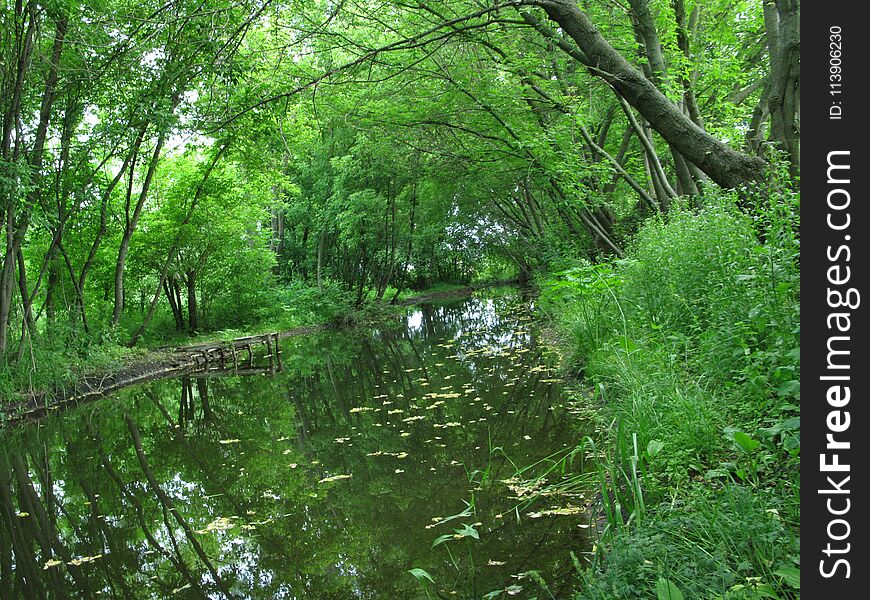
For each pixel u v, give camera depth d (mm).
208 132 5723
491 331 15891
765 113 9578
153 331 18516
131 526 5348
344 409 8977
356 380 11352
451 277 40812
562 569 3570
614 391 5836
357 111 12070
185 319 20656
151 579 4277
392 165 19203
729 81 11930
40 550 4977
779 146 6398
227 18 5324
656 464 3848
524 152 11320
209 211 16766
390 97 11555
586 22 5559
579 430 5984
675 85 9297
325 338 19609
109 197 13383
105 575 4414
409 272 36906
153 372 13812
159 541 4957
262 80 9055
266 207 21766
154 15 5207
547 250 18375
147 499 6055
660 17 9758
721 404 4125
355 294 25594
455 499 4926
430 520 4605
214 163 14664
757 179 5281
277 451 7258
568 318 9609
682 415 4066
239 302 21125
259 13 5176
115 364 12586
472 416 7289
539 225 20469
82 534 5258
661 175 10906
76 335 12156
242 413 9695
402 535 4406
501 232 28016
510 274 44312
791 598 2180
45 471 7312
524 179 13758
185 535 5023
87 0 9328
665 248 6762
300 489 5746
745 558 2416
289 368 13852
